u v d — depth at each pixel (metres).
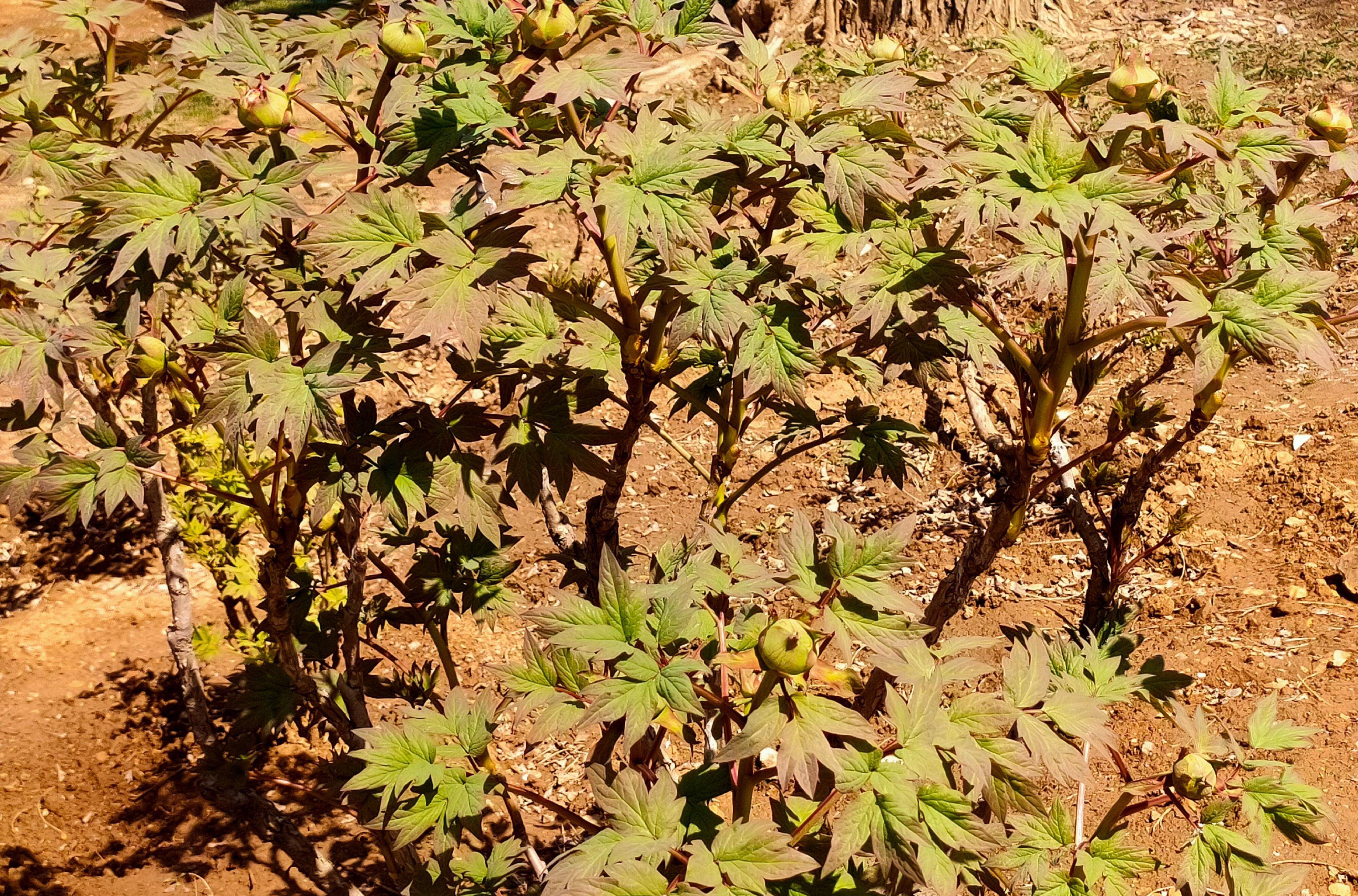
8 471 2.11
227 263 2.77
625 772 1.66
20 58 2.55
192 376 2.44
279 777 4.67
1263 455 5.59
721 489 2.79
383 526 5.76
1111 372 6.55
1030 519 5.61
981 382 3.40
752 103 9.92
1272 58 10.63
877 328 2.07
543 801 2.00
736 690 1.98
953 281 2.08
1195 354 2.31
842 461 6.29
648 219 1.82
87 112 2.73
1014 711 1.72
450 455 2.22
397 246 1.90
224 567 4.00
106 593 5.56
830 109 2.16
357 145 2.13
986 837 1.55
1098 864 2.05
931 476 6.07
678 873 1.64
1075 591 5.05
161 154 2.25
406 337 2.00
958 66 10.91
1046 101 2.56
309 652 3.09
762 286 2.17
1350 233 7.52
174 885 4.22
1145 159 2.27
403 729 1.98
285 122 2.00
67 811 4.52
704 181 2.13
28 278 2.09
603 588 1.65
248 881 4.23
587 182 1.87
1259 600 4.71
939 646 2.00
